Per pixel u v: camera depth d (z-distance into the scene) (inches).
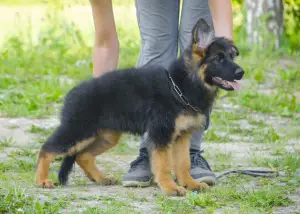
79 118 323.0
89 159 335.9
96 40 351.9
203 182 324.5
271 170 355.9
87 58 771.4
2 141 432.5
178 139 319.6
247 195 297.1
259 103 553.3
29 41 823.7
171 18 337.4
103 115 324.5
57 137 324.5
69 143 324.2
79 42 847.7
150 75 319.0
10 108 522.9
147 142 314.0
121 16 1026.1
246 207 281.3
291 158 372.5
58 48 815.1
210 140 443.2
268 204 285.9
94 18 347.3
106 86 323.6
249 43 816.3
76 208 279.4
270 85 649.6
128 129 323.3
